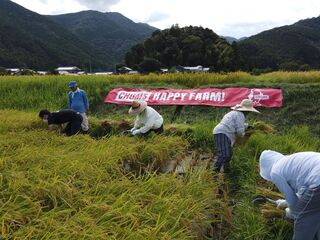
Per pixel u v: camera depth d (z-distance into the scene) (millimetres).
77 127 10242
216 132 7215
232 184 7062
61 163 5953
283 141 8867
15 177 5180
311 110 12484
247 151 8164
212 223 5297
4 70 60125
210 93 14000
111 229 4121
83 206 4754
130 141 8305
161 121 8875
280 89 13281
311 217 4070
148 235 4016
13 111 13570
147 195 5094
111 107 15430
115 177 6117
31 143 7859
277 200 5648
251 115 12750
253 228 5113
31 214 4391
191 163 7523
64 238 3809
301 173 4141
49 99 16344
